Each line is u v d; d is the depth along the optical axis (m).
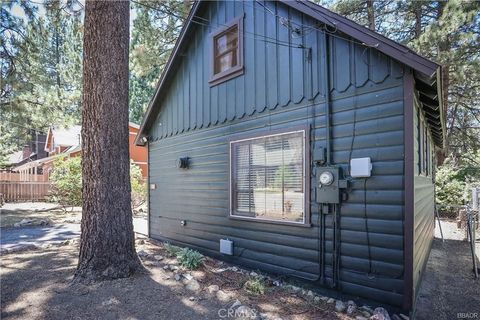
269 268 4.36
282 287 3.83
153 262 4.77
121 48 4.15
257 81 4.64
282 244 4.20
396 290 3.11
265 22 4.53
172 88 6.62
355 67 3.49
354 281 3.43
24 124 11.65
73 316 2.96
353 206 3.45
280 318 2.93
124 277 3.94
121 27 4.16
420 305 3.50
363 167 3.31
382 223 3.22
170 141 6.67
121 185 4.08
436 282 4.29
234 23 5.03
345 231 3.52
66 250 5.77
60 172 11.88
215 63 5.48
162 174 6.94
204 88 5.70
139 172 13.36
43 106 11.27
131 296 3.41
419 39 8.84
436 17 10.77
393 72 3.18
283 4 4.28
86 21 4.11
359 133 3.43
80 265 3.94
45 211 12.56
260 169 4.55
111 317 2.94
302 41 4.03
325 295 3.67
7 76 10.02
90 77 4.05
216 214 5.32
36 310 3.07
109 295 3.42
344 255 3.53
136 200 12.38
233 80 5.06
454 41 9.05
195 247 5.80
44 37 10.46
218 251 5.25
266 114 4.48
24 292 3.51
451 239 7.38
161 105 7.00
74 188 11.37
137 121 25.66
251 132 4.70
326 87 3.72
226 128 5.16
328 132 3.68
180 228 6.24
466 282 4.28
